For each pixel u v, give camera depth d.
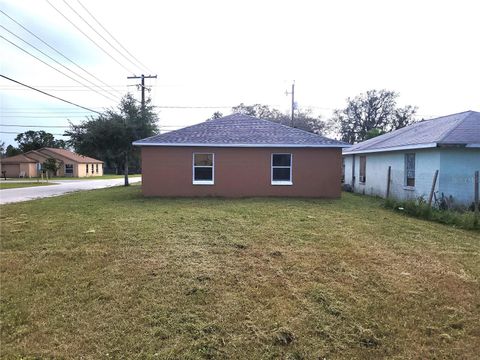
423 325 3.74
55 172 44.06
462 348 3.36
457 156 11.88
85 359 3.09
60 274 5.02
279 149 15.11
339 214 10.26
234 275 4.99
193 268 5.24
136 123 22.77
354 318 3.85
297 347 3.32
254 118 17.64
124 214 10.01
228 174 15.17
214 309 3.98
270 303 4.14
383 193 16.12
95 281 4.75
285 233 7.52
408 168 14.17
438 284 4.82
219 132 15.84
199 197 14.80
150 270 5.15
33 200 14.91
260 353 3.22
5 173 42.81
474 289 4.68
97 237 7.12
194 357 3.14
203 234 7.33
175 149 15.07
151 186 15.16
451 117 15.29
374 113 49.81
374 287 4.67
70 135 23.03
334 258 5.82
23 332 3.49
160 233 7.41
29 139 66.62
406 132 17.23
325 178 15.18
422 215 10.09
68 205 12.56
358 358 3.19
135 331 3.53
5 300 4.19
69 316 3.81
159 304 4.08
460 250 6.55
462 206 11.75
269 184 15.22
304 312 3.95
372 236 7.45
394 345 3.38
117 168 62.41
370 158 17.80
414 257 6.02
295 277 4.96
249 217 9.38
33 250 6.26
